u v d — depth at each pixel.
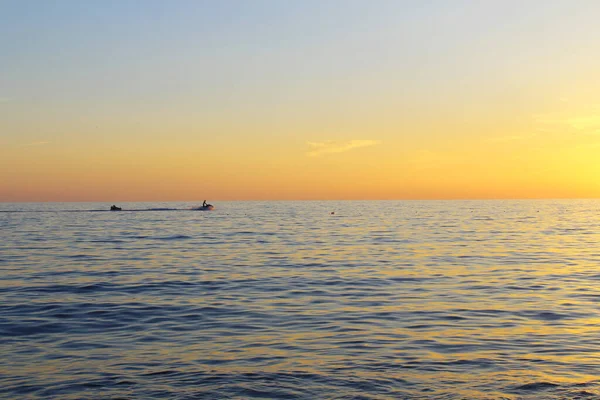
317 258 44.25
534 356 17.17
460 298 26.88
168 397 13.91
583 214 147.25
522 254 46.97
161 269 37.66
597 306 24.81
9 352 17.86
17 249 50.91
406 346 18.36
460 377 15.26
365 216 132.62
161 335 20.03
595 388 14.34
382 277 33.91
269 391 14.27
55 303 25.75
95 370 16.03
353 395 13.98
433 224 96.00
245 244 57.00
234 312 23.91
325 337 19.62
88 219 115.75
